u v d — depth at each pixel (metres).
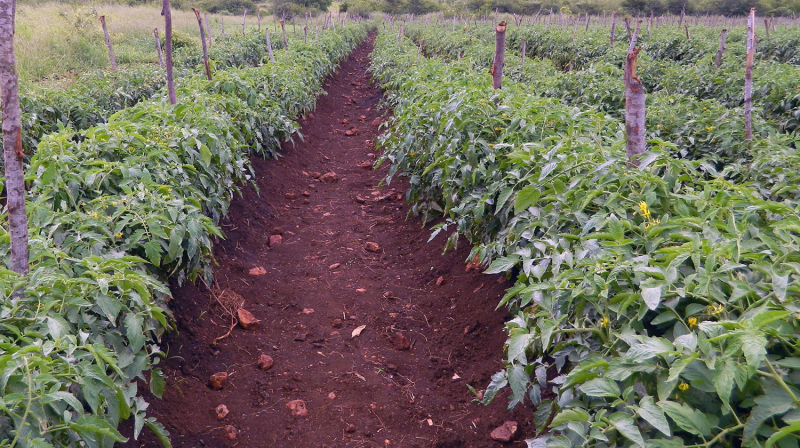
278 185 7.24
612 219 2.56
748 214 2.50
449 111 5.29
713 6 48.12
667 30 20.52
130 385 2.60
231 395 3.50
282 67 10.27
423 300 4.77
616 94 7.76
